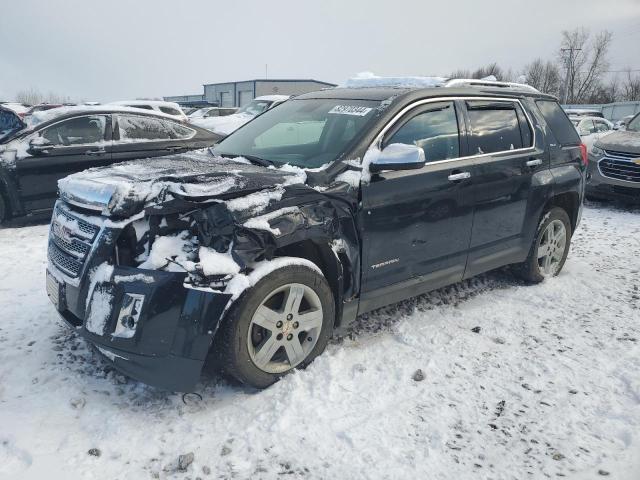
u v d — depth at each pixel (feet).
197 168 11.05
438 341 12.57
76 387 10.19
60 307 10.34
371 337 12.66
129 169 11.07
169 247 9.26
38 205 23.52
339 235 10.87
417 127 12.59
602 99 218.79
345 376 10.81
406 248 12.23
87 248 9.61
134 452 8.55
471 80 15.12
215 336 9.64
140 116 26.27
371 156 11.47
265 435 9.00
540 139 15.83
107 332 9.11
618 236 23.25
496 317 14.06
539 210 15.71
